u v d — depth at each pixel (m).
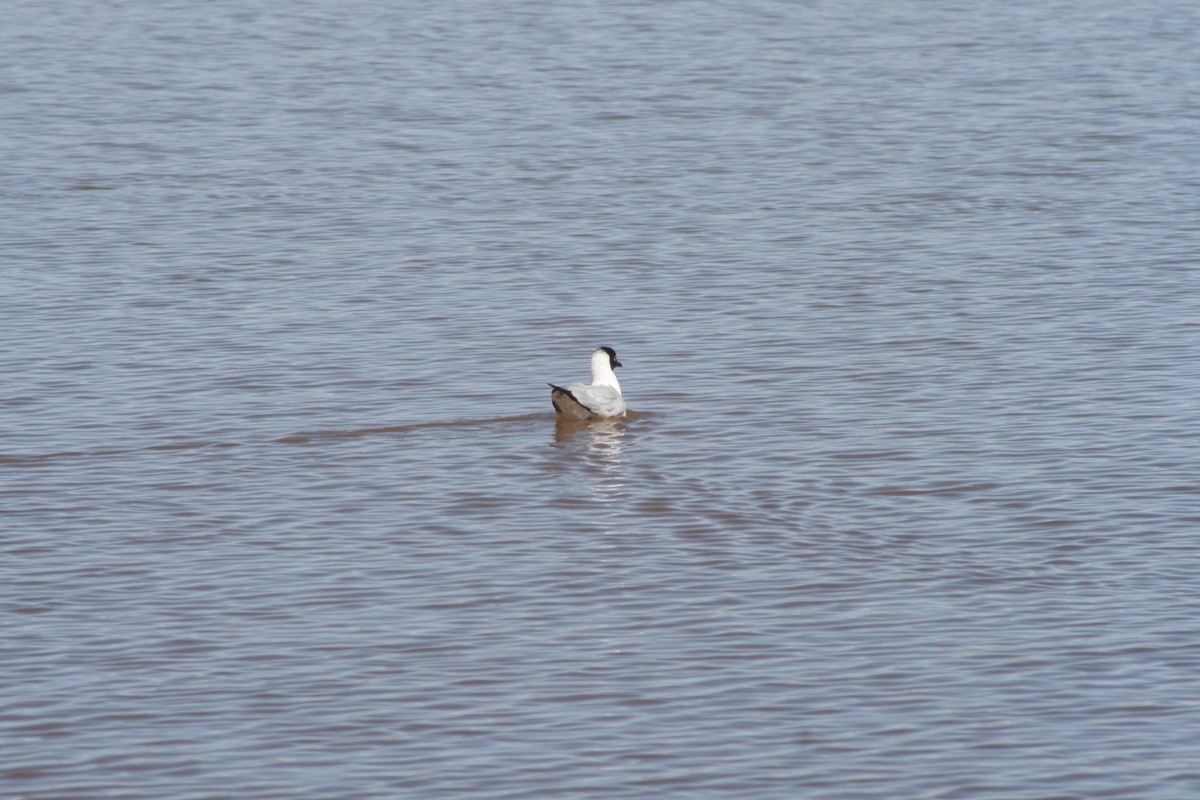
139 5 82.88
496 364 32.12
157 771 17.16
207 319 35.12
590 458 26.64
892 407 29.16
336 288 37.78
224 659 19.61
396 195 47.75
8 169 50.44
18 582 21.73
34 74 65.81
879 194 47.16
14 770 17.12
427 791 16.83
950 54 69.81
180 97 62.09
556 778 17.08
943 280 37.94
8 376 30.98
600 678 19.16
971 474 25.67
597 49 71.69
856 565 22.33
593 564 22.44
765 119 58.12
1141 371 30.75
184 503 24.69
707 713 18.38
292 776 17.09
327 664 19.48
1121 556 22.44
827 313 35.47
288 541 23.25
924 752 17.53
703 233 43.00
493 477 25.83
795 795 16.75
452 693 18.83
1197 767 17.14
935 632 20.27
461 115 59.25
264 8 82.19
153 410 29.12
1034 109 58.81
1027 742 17.69
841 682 19.03
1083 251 40.22
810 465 26.23
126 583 21.75
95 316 35.25
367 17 79.69
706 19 78.75
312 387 30.59
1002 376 30.75
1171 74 64.56
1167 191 46.44
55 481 25.56
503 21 78.56
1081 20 77.38
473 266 39.84
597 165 51.53
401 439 27.69
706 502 24.66
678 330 34.41
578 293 37.38
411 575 22.09
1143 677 19.05
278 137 55.69
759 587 21.64
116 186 48.50
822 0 83.94
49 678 19.08
